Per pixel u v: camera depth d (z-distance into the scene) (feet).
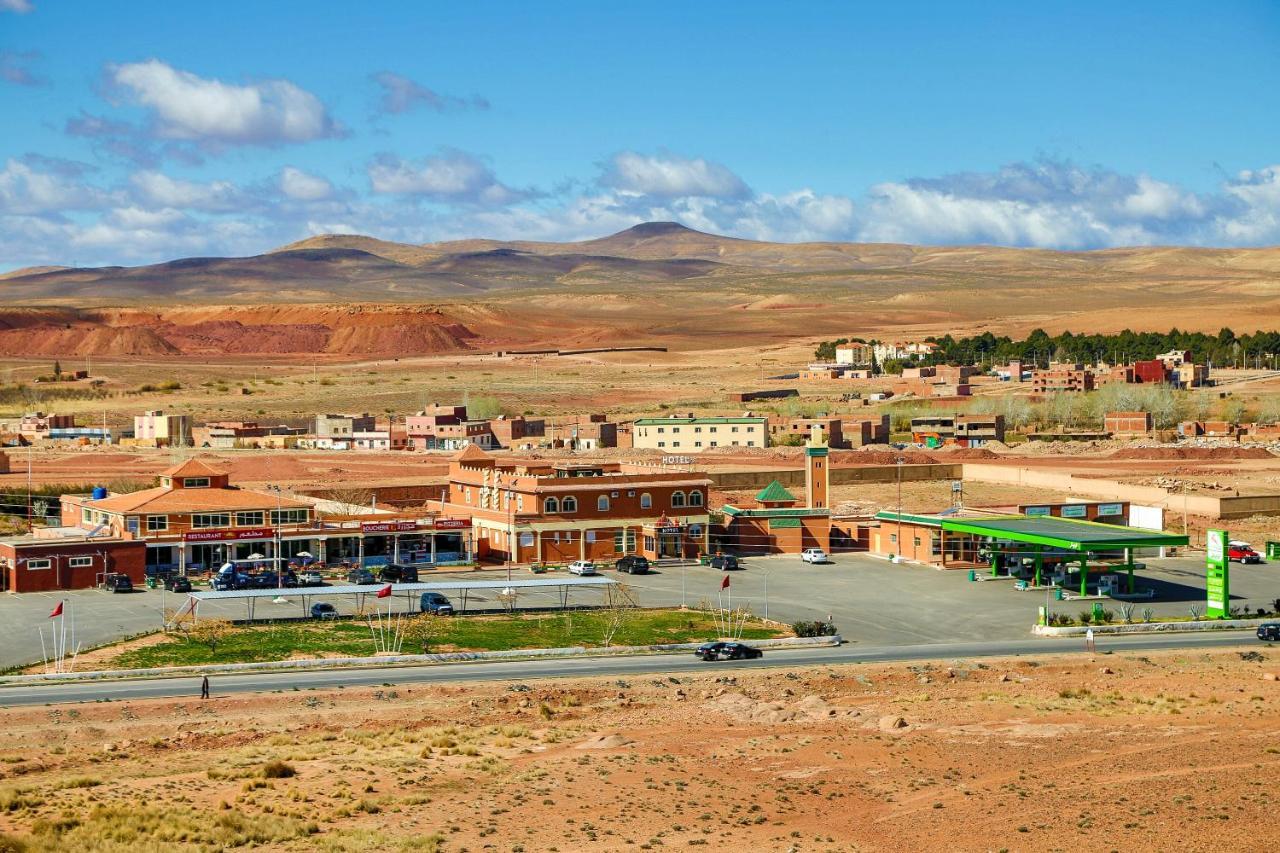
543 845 203.92
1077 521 510.58
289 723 289.53
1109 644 381.40
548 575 479.82
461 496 551.59
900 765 249.55
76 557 446.19
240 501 499.10
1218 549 419.95
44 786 233.76
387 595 399.44
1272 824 204.44
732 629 394.11
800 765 251.60
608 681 327.88
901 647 377.91
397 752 262.67
